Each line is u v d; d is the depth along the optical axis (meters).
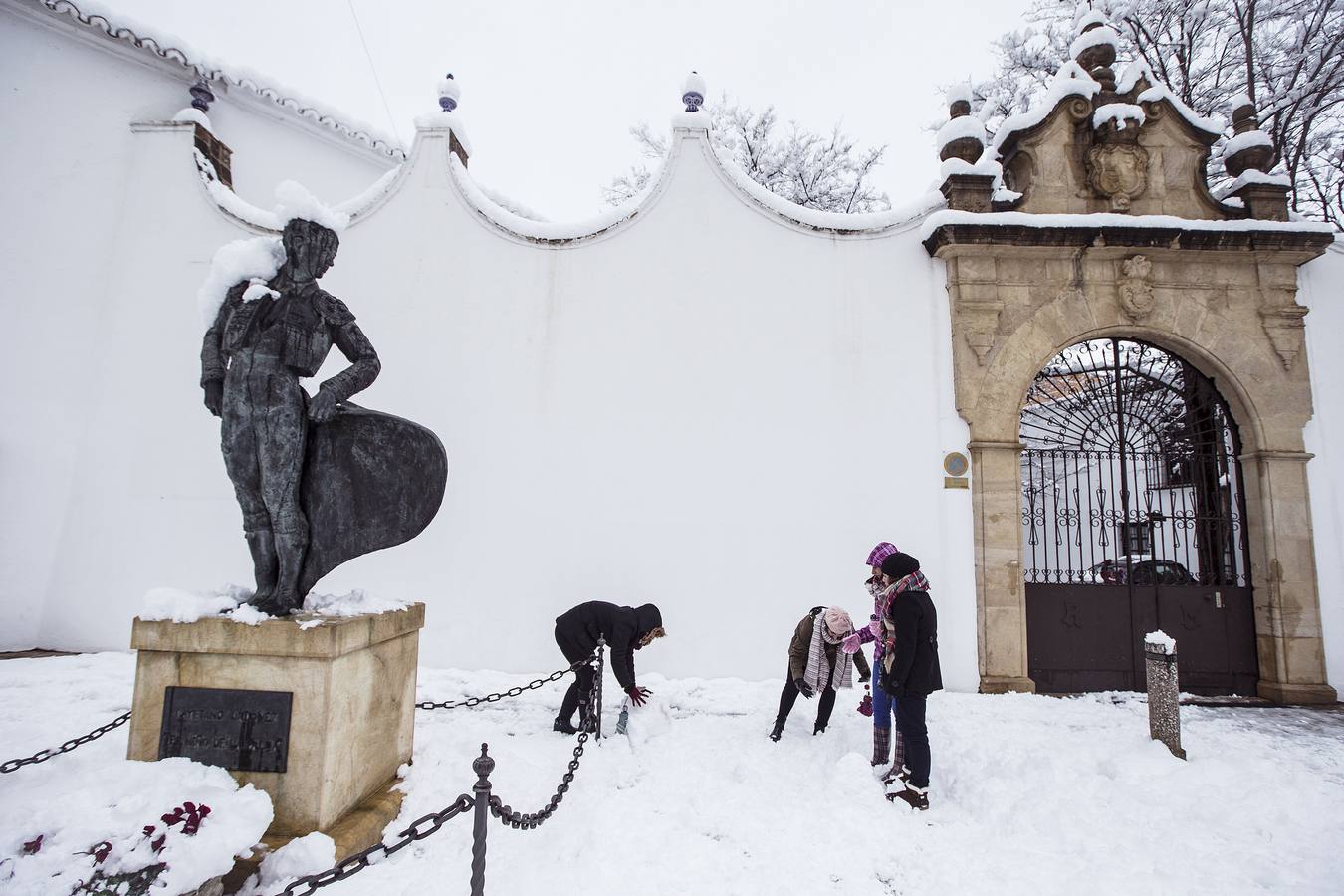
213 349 3.64
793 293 7.22
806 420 7.03
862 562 6.82
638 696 5.11
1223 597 7.08
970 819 3.88
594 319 7.17
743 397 7.06
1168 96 7.39
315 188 10.24
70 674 6.05
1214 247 7.06
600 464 6.97
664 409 7.05
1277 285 7.18
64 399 7.25
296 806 3.16
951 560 6.80
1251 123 7.80
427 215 7.35
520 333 7.16
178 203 7.53
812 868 3.34
